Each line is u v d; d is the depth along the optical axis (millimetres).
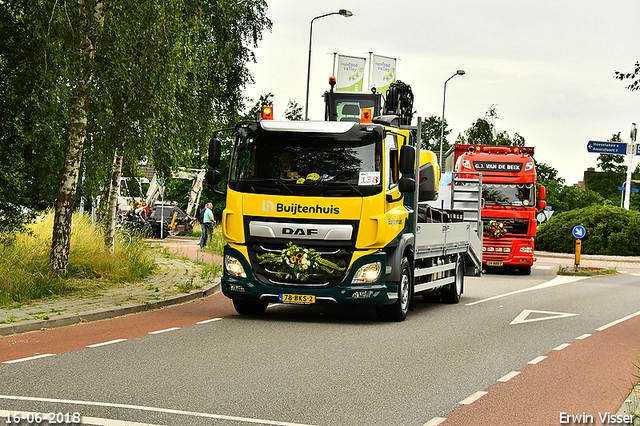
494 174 25766
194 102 16391
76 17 12102
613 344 10430
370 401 6531
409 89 17906
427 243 13414
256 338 9953
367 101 17906
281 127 11727
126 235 19938
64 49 12039
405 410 6246
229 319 11945
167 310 12930
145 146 13992
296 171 11562
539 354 9336
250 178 11703
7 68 12898
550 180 83375
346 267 11422
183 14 13719
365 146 11602
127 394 6480
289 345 9430
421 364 8391
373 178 11477
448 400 6656
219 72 20500
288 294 11492
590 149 48438
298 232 11445
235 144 11930
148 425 5516
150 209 42469
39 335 9820
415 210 12711
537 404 6594
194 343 9383
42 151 14852
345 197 11383
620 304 16531
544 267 32094
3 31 12609
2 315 10828
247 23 21969
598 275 27328
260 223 11562
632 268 33719
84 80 12547
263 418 5844
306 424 5730
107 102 12922
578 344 10320
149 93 12906
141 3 12445
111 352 8602
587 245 43438
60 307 11898
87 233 17781
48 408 5930
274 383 7125
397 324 11938
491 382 7516
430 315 13367
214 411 6000
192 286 16000
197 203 48500
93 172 16094
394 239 11789
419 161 12773
